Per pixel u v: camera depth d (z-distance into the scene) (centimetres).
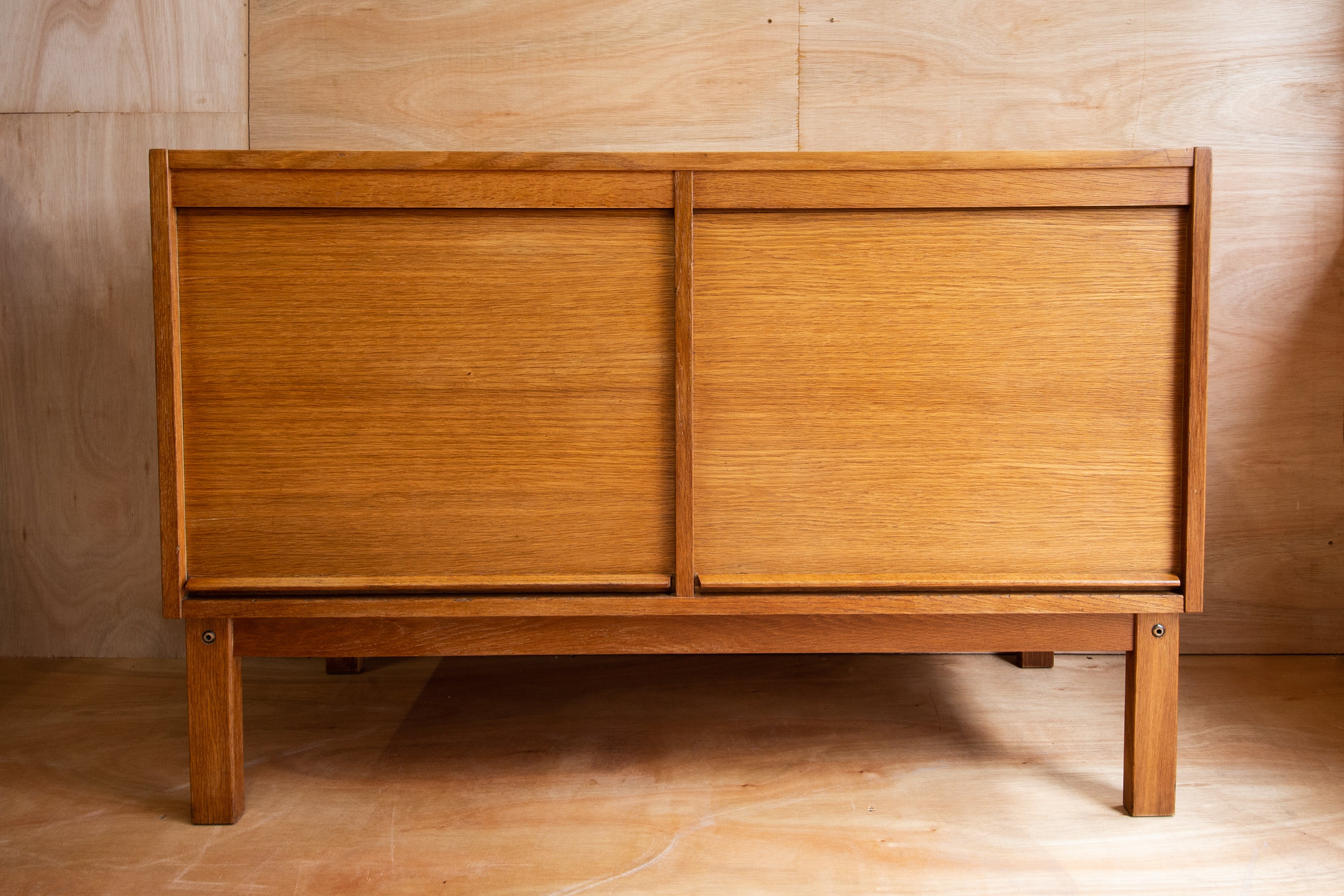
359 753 115
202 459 95
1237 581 153
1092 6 146
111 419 151
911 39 148
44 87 147
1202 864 89
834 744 118
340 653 98
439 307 95
